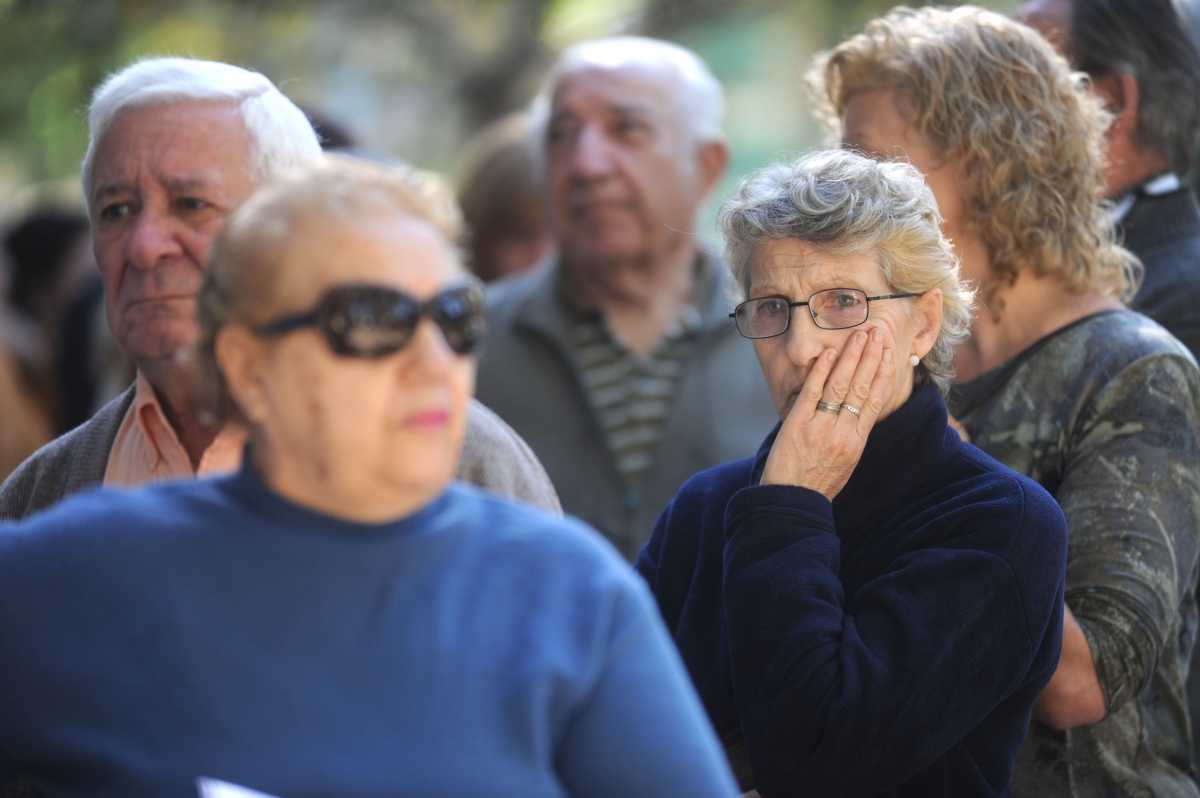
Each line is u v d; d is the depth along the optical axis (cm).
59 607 643
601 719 649
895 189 901
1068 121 1052
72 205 2633
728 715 919
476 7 3547
